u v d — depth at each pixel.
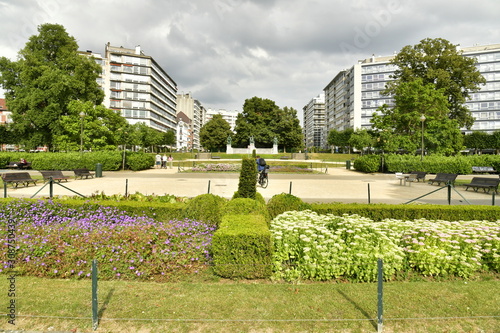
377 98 94.31
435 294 4.29
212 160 51.41
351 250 4.99
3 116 72.94
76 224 6.44
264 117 74.12
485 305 3.98
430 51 41.22
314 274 4.80
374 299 4.11
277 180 22.64
